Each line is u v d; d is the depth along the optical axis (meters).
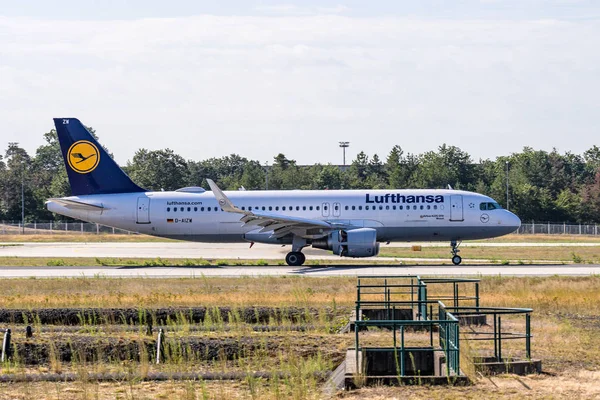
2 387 53.72
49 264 157.75
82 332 76.19
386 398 47.97
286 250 197.38
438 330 69.94
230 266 149.62
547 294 99.38
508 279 115.44
